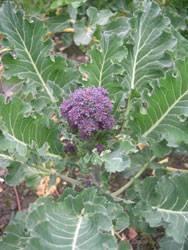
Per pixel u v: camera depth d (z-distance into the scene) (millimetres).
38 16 1122
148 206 661
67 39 1131
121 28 951
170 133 667
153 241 829
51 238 561
